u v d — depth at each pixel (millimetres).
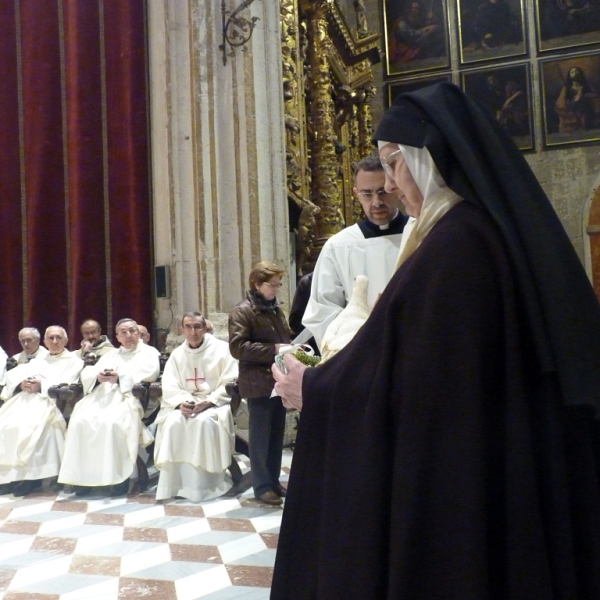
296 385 1540
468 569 1105
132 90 6895
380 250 2676
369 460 1230
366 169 2684
